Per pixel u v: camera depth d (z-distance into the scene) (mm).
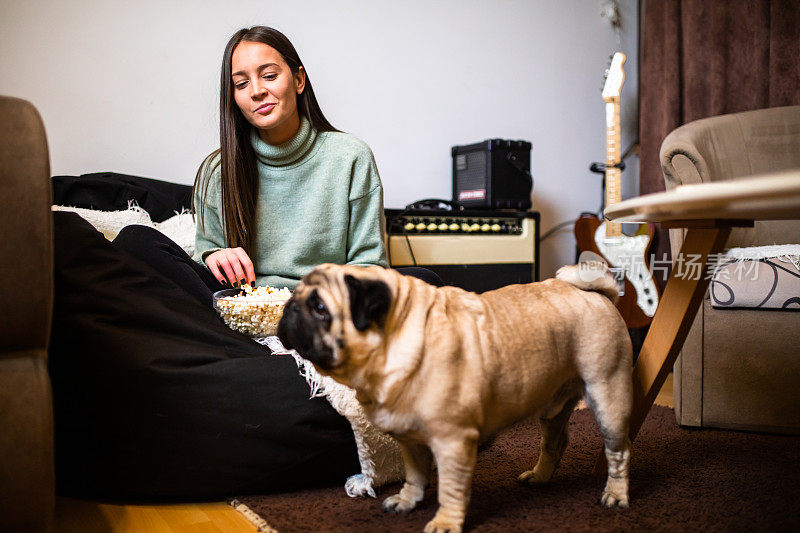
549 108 3297
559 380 1026
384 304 861
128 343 1173
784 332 1625
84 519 1129
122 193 1949
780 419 1636
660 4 3133
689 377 1691
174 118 2363
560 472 1300
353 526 1017
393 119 2852
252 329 1351
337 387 1169
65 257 1215
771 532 990
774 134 2139
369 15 2766
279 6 2549
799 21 2664
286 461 1195
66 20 2158
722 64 2896
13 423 886
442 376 882
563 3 3312
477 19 3061
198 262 1632
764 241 2070
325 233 1651
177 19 2350
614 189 2875
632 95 3551
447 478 910
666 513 1064
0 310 908
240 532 1051
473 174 2777
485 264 2568
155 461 1176
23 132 929
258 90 1504
